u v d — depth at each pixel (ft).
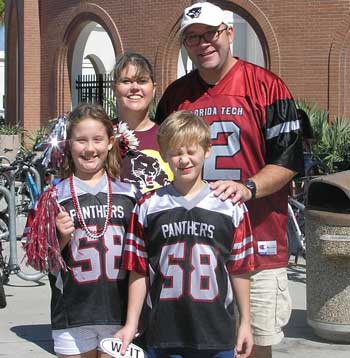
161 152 12.62
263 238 14.70
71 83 77.30
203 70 14.71
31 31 79.51
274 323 14.94
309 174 35.09
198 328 12.19
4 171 32.91
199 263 12.23
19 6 81.41
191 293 12.21
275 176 13.98
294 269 31.37
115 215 13.23
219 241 12.34
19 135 72.69
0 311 24.72
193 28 14.25
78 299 13.15
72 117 13.39
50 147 13.88
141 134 15.29
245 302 12.66
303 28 59.62
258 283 14.75
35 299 26.32
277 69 60.64
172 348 12.36
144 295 12.71
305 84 59.82
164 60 66.44
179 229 12.32
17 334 22.24
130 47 68.64
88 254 13.10
